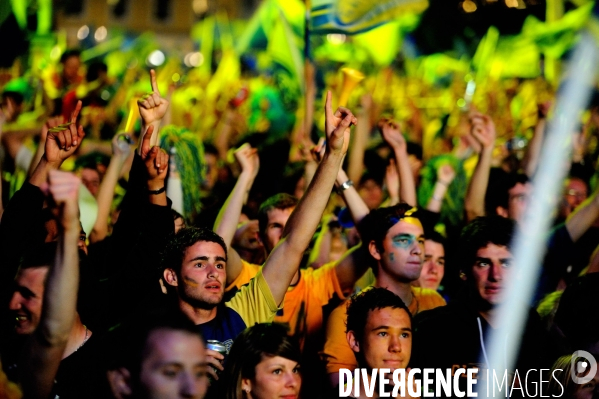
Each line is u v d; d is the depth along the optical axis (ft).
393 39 70.95
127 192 21.79
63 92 43.96
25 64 53.78
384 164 35.68
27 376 15.55
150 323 15.11
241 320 20.70
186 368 14.87
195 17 290.15
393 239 23.89
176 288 20.31
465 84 64.03
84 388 16.75
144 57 98.12
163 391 14.79
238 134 55.72
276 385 17.70
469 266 21.72
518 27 79.05
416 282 27.02
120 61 92.84
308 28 33.55
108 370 15.29
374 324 19.67
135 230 21.53
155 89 22.75
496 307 21.57
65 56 44.37
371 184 35.14
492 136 30.09
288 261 20.79
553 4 62.49
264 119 62.49
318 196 20.56
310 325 24.53
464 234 22.03
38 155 25.32
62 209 14.76
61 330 15.24
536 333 21.72
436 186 32.40
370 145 39.96
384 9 33.96
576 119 36.81
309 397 23.93
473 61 64.90
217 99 64.08
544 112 34.71
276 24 51.49
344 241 30.22
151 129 21.67
